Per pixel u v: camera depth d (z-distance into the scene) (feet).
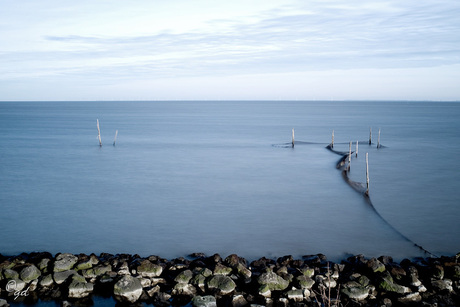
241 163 199.72
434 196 135.33
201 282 68.54
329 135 333.62
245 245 91.35
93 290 67.72
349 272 72.38
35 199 131.23
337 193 139.03
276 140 297.94
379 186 149.48
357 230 101.65
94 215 113.91
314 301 63.57
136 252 87.71
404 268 74.28
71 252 87.86
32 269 70.79
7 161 205.16
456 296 65.92
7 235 97.96
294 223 106.63
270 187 147.64
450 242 94.68
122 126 437.58
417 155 221.25
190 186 149.07
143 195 136.05
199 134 345.10
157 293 66.23
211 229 101.81
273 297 65.16
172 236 97.09
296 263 75.87
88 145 268.62
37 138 310.45
